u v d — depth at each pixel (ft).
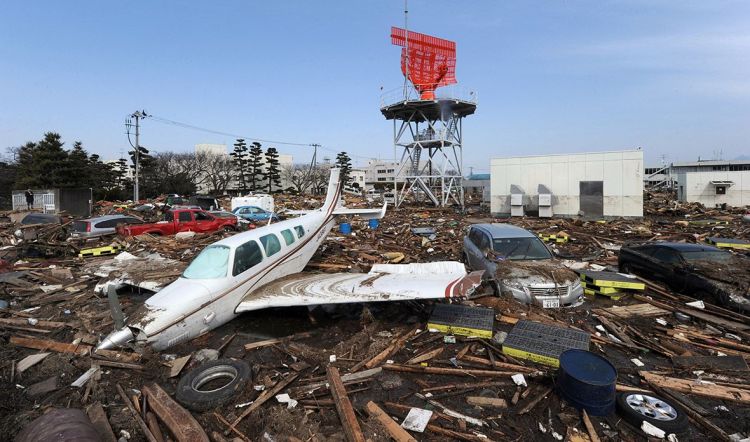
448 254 52.34
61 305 31.86
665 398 16.92
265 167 270.05
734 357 20.27
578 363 16.97
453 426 15.17
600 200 86.99
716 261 30.53
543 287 27.58
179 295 22.68
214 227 69.87
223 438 14.62
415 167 126.62
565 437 14.38
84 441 12.49
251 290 26.96
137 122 147.54
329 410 16.35
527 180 93.91
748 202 114.83
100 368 20.29
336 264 45.21
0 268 41.68
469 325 23.82
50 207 98.58
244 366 19.35
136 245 55.47
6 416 16.52
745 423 15.29
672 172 302.45
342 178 47.47
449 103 114.93
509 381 18.53
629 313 26.94
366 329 24.61
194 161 228.43
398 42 113.80
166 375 19.81
